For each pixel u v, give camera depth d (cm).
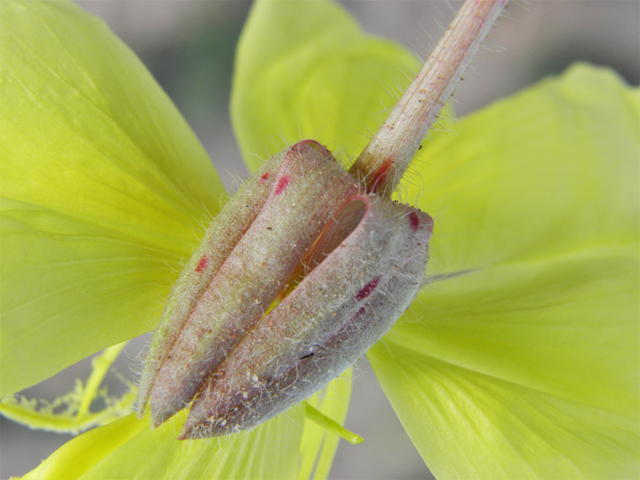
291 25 13
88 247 9
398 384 10
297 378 8
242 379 8
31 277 8
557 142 13
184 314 8
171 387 8
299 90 12
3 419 25
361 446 26
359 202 9
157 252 9
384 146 9
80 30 10
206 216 10
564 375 10
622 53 25
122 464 9
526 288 11
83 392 10
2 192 9
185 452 9
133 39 26
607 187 12
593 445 9
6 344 8
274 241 8
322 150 9
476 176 12
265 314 9
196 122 26
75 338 9
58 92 9
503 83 25
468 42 8
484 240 12
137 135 10
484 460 9
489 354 10
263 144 12
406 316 10
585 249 12
